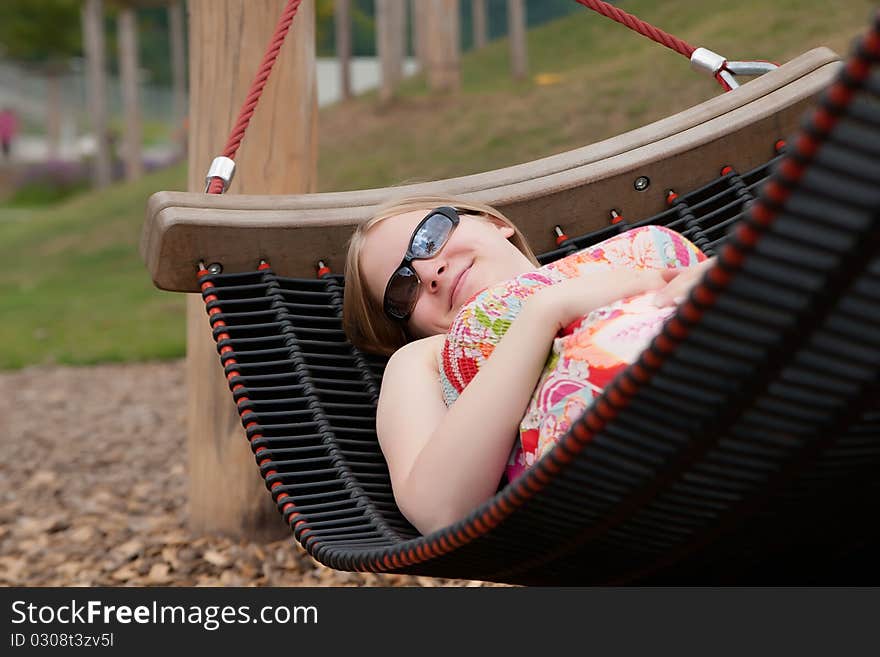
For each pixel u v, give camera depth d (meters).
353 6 38.59
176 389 7.59
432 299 2.15
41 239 15.31
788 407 1.26
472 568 1.66
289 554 3.89
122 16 20.67
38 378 8.25
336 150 13.45
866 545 1.65
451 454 1.73
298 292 2.34
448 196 2.28
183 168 17.81
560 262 1.97
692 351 1.20
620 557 1.60
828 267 1.11
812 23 11.71
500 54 17.28
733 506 1.44
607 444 1.33
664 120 2.55
